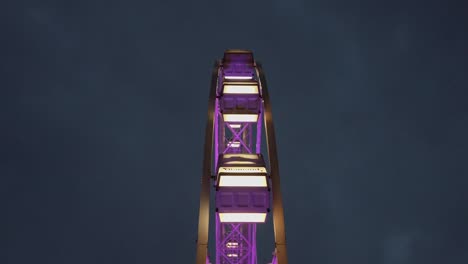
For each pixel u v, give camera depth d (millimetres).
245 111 22844
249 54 27156
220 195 16938
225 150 24438
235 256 22609
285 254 14430
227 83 23078
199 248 14172
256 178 17219
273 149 17688
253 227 22172
